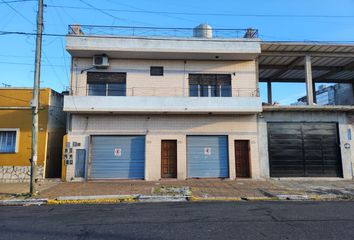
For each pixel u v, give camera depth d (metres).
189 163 17.03
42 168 16.05
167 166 17.02
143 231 6.31
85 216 7.98
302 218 7.54
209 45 16.80
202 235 5.96
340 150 17.78
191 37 16.78
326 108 17.34
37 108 11.95
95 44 16.23
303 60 19.77
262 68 21.14
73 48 16.09
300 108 17.25
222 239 5.68
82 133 16.64
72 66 17.12
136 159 16.81
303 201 10.59
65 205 9.98
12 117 16.42
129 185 14.39
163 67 17.59
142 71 17.48
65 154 16.31
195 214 8.12
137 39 16.48
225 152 17.27
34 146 11.72
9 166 15.98
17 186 14.16
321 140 17.86
